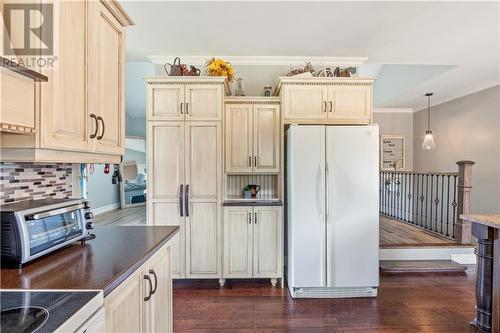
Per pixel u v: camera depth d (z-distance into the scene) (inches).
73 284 38.4
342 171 106.5
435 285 119.1
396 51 132.3
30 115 40.6
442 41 121.7
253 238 118.1
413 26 108.8
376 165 107.1
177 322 92.0
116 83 63.4
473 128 195.8
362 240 107.0
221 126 117.9
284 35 117.0
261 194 136.9
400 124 261.3
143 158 344.2
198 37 119.0
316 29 111.8
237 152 126.3
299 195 106.7
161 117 118.0
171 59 139.8
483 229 76.0
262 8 97.3
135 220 245.3
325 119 120.0
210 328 88.7
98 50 55.8
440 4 94.4
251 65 142.3
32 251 44.7
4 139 41.6
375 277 107.5
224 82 119.0
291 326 89.9
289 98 120.3
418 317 95.0
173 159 118.3
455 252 141.8
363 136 106.4
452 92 198.8
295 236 106.9
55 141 44.3
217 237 118.0
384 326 89.9
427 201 215.3
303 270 107.3
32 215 45.3
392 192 252.7
